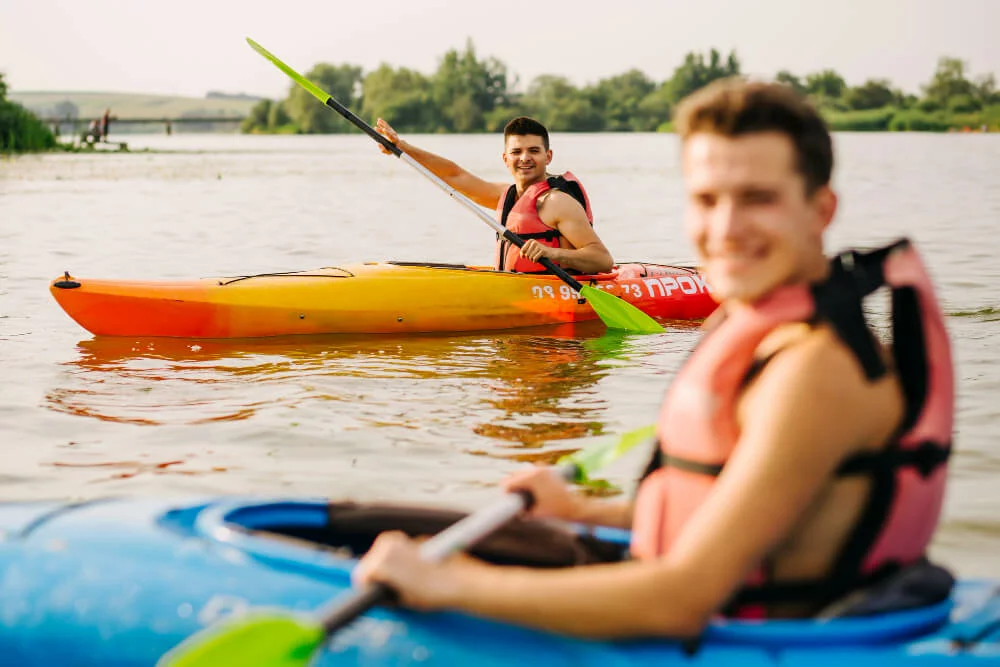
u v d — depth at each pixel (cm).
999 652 161
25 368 500
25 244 1012
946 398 159
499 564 208
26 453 372
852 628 159
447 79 11575
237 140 8006
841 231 1219
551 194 633
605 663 156
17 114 3681
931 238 1090
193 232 1159
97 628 169
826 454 144
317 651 162
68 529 191
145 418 415
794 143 150
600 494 334
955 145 4781
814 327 149
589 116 11388
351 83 12031
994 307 657
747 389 153
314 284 604
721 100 152
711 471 158
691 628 146
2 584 178
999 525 308
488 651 159
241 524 204
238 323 587
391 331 608
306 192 1864
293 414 420
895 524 157
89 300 568
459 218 1399
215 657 146
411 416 419
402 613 165
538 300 632
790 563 158
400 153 659
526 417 418
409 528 214
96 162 2972
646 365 516
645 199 1738
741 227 151
